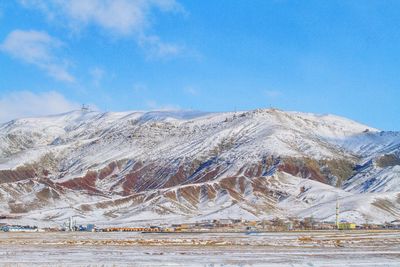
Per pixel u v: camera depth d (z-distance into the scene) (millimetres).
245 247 110688
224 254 93312
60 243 122000
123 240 133250
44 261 78812
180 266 73500
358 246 115812
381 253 97750
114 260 81938
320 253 96625
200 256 89062
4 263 72938
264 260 83438
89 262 77625
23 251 97562
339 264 78062
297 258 87125
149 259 83812
